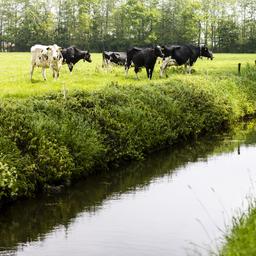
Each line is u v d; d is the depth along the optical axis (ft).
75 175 54.70
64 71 127.34
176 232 40.16
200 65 171.73
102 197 49.98
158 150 71.31
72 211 46.01
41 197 49.62
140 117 68.80
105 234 40.19
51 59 102.22
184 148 73.56
